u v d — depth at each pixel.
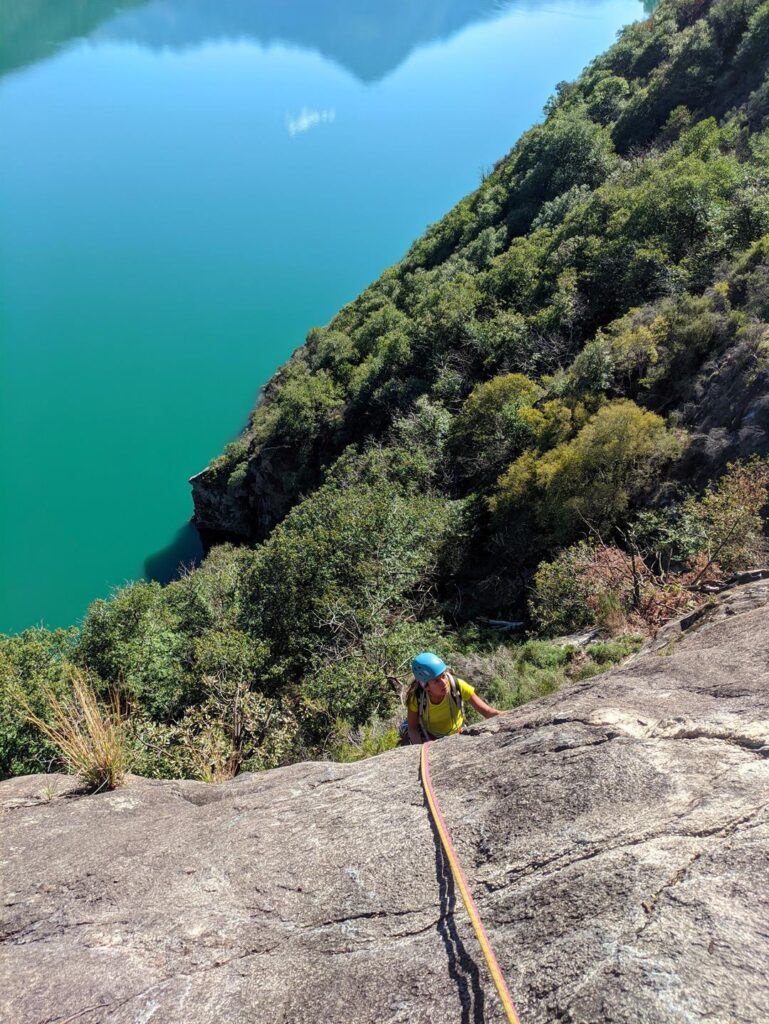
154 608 15.17
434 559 19.05
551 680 9.18
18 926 2.74
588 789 2.74
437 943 2.31
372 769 3.66
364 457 28.38
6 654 10.52
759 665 3.52
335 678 11.34
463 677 10.69
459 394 32.09
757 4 44.25
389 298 52.53
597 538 15.46
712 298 19.08
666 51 53.91
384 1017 2.10
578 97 59.06
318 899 2.67
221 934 2.58
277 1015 2.21
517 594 16.62
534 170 50.66
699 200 27.11
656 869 2.25
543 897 2.31
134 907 2.77
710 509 11.45
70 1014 2.28
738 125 37.16
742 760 2.67
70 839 3.37
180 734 7.43
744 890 2.07
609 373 20.30
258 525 44.75
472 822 2.82
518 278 36.56
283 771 4.05
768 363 15.51
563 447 17.27
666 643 5.64
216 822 3.43
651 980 1.86
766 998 1.72
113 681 12.01
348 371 43.66
